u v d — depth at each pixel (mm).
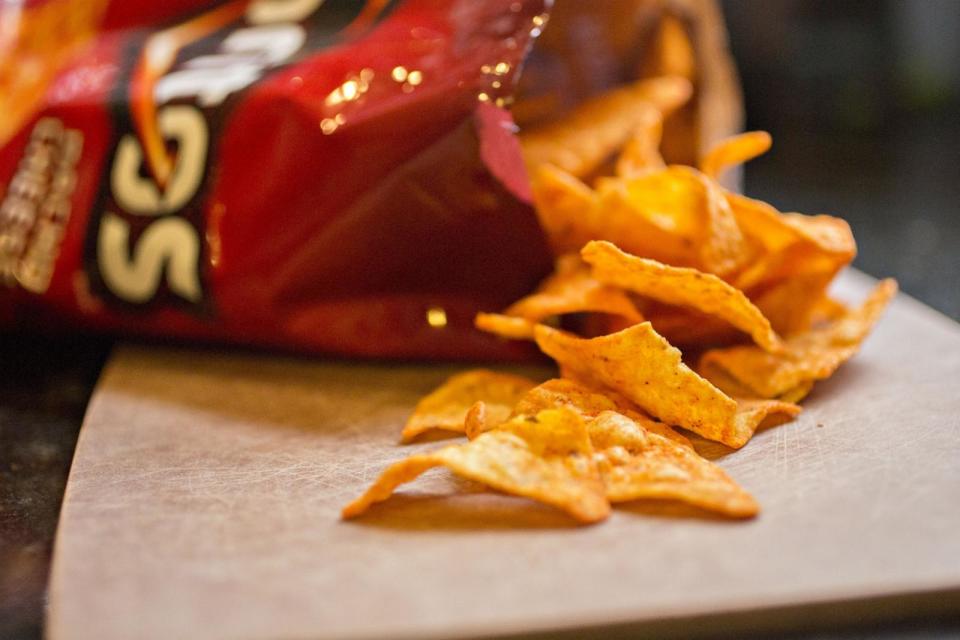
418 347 339
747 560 234
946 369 326
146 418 312
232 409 318
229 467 282
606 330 324
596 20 393
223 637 218
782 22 796
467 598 226
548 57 382
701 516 249
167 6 389
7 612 234
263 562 239
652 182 323
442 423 294
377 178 321
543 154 365
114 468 281
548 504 257
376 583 231
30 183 371
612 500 253
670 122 436
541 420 262
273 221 331
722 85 446
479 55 322
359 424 307
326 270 332
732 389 306
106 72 374
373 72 329
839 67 820
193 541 247
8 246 373
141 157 351
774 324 328
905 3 812
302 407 319
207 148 340
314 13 365
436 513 256
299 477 276
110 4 392
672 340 325
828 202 623
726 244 313
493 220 324
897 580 227
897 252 492
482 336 337
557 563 235
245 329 346
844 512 249
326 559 240
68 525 254
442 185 320
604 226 322
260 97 333
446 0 338
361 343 340
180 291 346
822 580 228
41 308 375
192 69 360
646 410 289
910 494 256
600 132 378
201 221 339
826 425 292
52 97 375
